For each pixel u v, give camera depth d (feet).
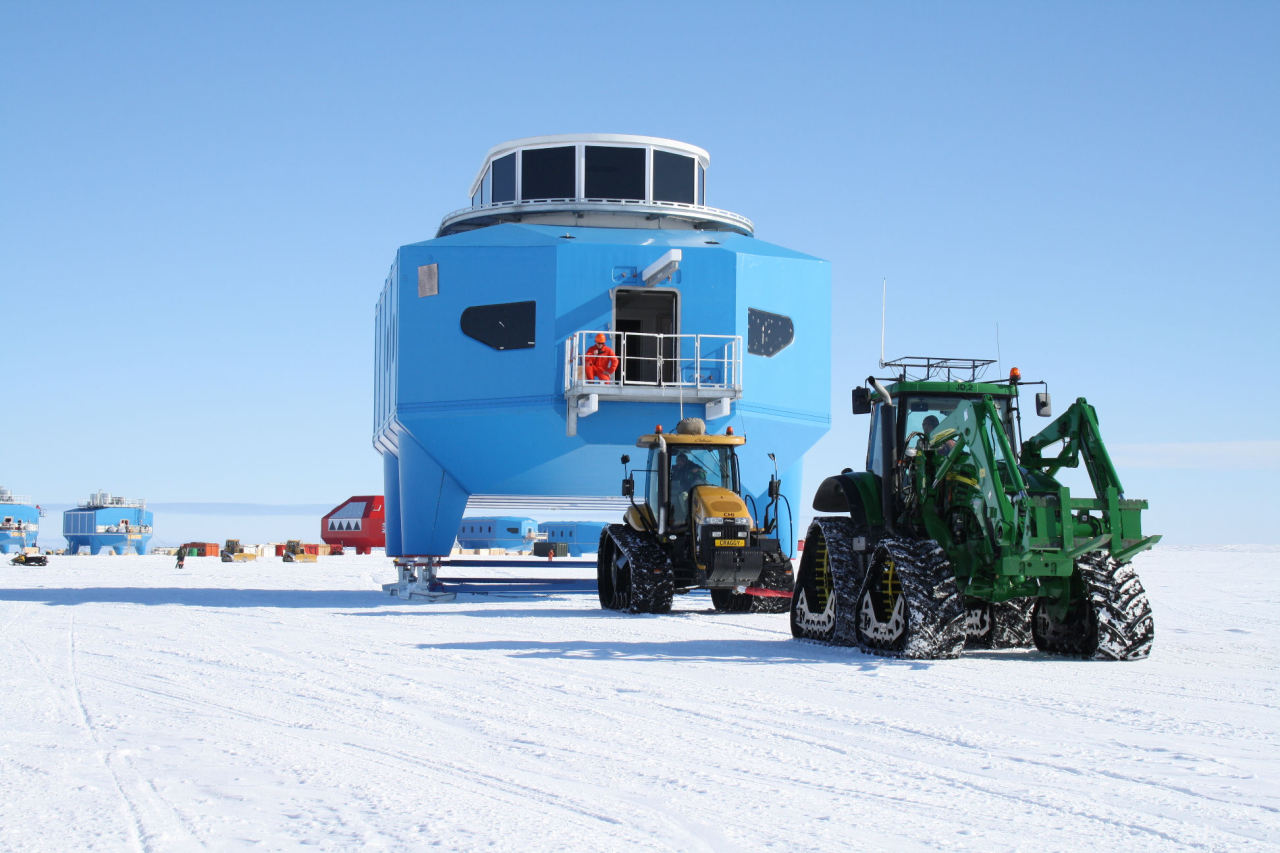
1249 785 21.89
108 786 22.25
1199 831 18.70
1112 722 28.78
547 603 81.20
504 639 51.96
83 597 92.02
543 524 280.31
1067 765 23.72
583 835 18.61
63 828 19.12
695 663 41.91
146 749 26.11
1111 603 41.65
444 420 82.99
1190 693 33.68
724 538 63.72
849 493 47.73
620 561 69.67
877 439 48.65
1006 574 40.22
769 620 62.64
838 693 33.99
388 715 30.83
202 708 32.27
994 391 46.80
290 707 32.40
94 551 380.17
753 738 27.02
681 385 78.95
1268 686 35.12
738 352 80.38
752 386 82.58
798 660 42.55
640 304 91.20
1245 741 26.22
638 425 81.30
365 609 75.31
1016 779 22.54
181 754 25.52
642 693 34.35
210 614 70.64
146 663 43.45
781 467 85.30
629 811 20.18
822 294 87.04
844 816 19.77
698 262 81.25
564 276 80.84
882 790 21.71
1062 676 37.50
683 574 68.08
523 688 35.70
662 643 49.70
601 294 81.05
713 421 81.25
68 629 59.00
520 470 83.66
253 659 44.55
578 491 86.43
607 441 81.15
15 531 386.11
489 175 95.30
